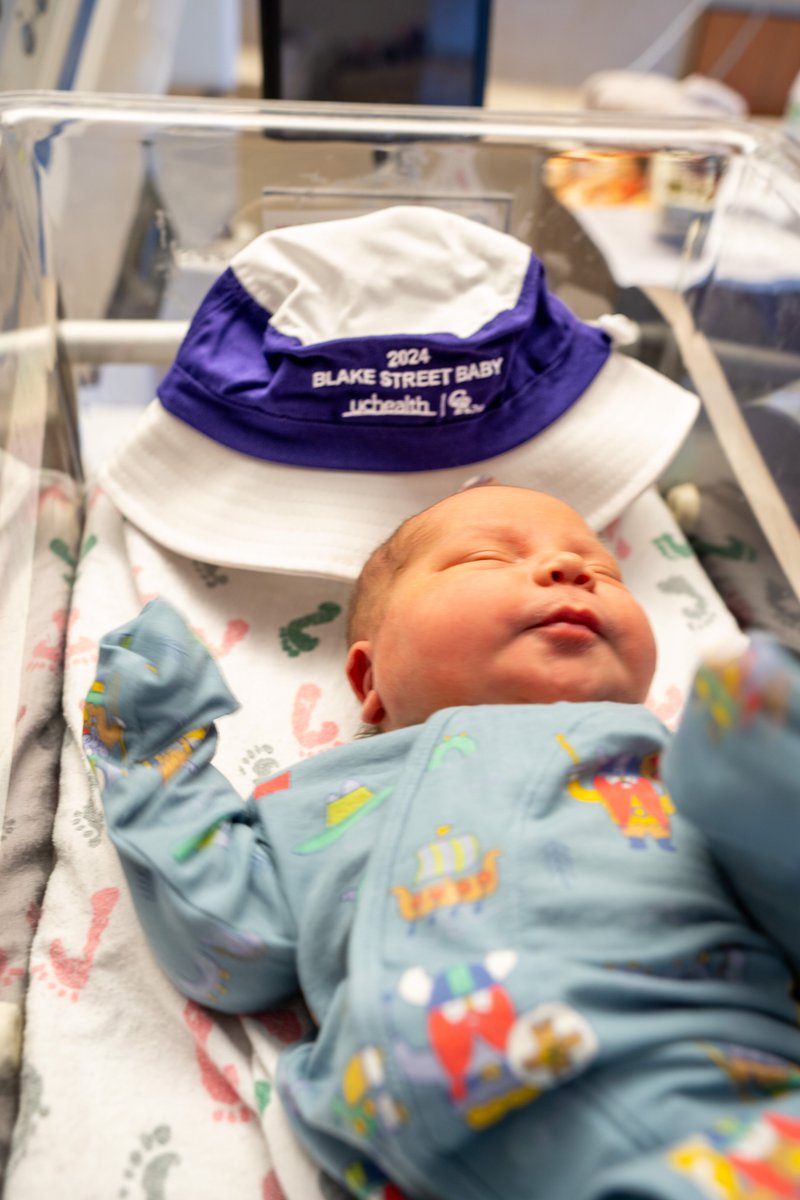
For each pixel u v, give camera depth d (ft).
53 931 2.65
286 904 2.41
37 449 3.61
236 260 3.83
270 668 3.44
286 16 4.84
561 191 4.29
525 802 2.25
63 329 4.15
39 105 3.78
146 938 2.52
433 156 4.14
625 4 7.59
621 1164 1.71
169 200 4.14
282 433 3.67
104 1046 2.45
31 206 3.76
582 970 1.92
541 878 2.10
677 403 3.95
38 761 3.05
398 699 2.85
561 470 3.76
